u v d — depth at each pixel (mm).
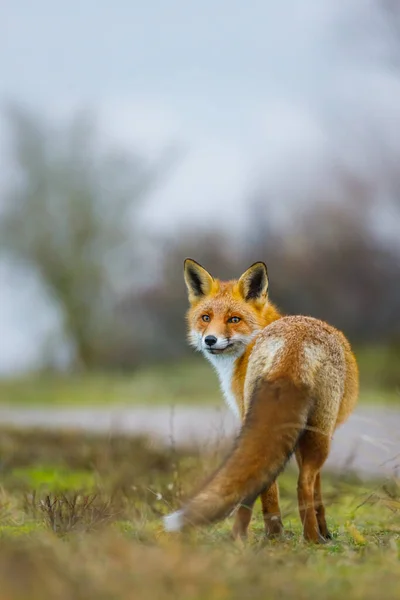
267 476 11102
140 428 29484
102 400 47250
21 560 9547
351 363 13438
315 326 12820
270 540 12500
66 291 79125
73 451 24531
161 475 19703
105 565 9180
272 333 12656
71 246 79438
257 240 70000
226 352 14906
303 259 65312
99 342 79000
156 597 8234
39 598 8266
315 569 9922
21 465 23375
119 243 79375
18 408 43156
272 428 11320
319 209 65125
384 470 19859
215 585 8617
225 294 15508
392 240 62312
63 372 75750
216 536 11914
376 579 9312
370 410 32719
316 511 13195
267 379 11914
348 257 64062
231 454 11258
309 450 12086
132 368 73938
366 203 62219
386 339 59875
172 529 10773
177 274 75312
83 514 13195
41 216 79812
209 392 49781
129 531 12945
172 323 76000
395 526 14102
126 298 78250
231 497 10859
